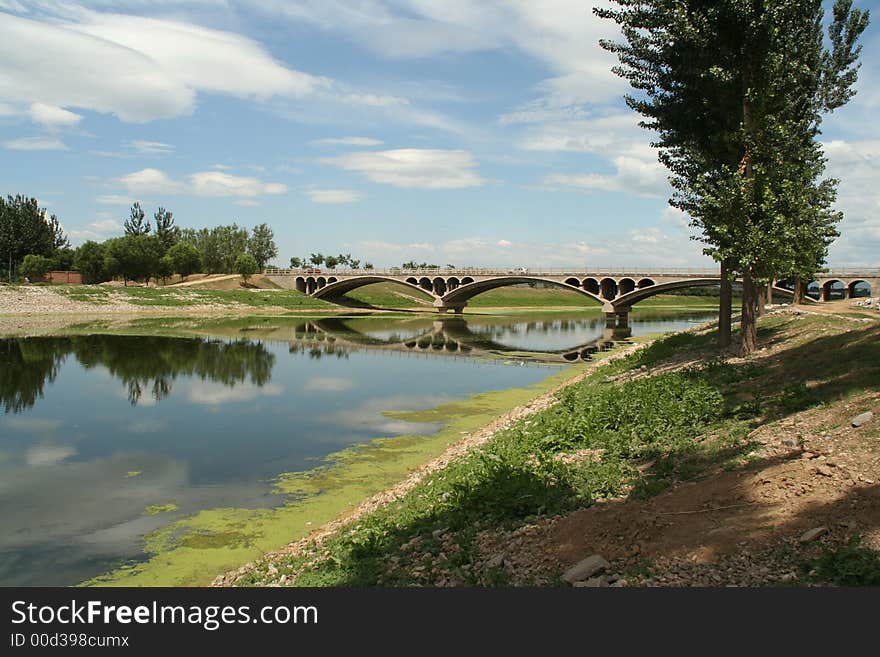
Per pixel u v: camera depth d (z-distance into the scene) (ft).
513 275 371.15
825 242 114.52
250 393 135.74
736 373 80.23
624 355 153.69
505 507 48.75
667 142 109.09
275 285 498.28
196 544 57.77
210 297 416.67
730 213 90.22
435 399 128.57
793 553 33.27
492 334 284.41
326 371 168.25
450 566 40.88
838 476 39.65
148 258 442.09
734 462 47.70
